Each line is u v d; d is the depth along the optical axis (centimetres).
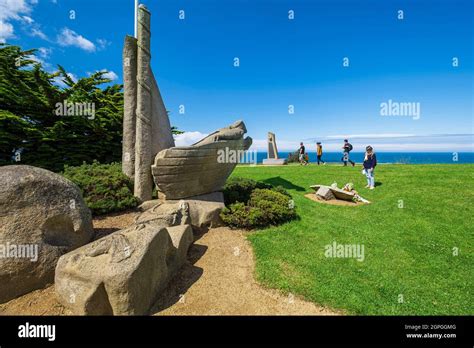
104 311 389
